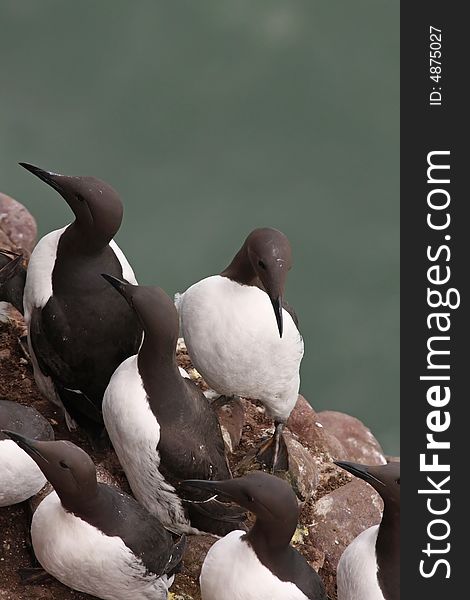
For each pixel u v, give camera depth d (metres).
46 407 11.93
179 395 10.22
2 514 10.59
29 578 10.16
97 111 23.22
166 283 21.75
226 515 10.48
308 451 12.56
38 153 22.64
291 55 23.98
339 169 22.97
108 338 10.77
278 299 10.40
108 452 11.43
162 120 23.30
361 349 21.58
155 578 9.84
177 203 22.47
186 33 24.19
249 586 9.64
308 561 11.56
